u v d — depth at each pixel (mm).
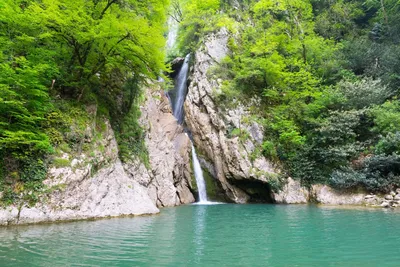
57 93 13023
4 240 7496
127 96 17438
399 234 9180
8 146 9969
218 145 22094
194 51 27406
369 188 17453
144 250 6969
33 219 9695
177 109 27688
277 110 22906
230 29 27344
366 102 21188
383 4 30297
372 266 6047
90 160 12016
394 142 17422
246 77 23562
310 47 26297
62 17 11641
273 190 19812
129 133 16328
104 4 13688
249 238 8609
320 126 20953
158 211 13727
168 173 18438
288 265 6070
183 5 33281
